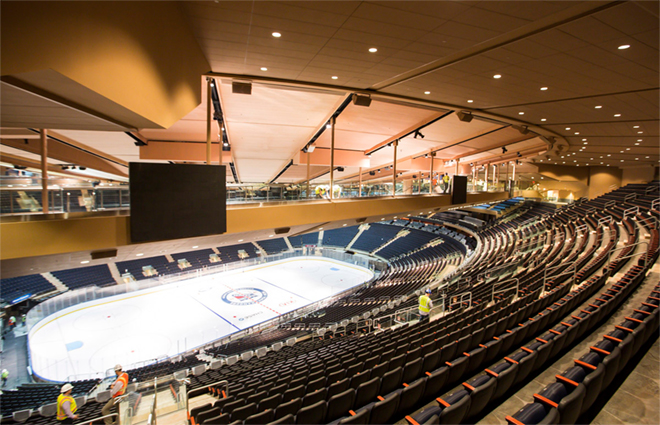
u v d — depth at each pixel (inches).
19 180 254.2
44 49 125.0
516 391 190.9
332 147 511.5
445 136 706.8
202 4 219.6
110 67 156.9
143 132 535.8
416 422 139.5
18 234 250.7
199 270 984.9
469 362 211.5
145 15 185.3
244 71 345.7
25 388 405.7
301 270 1084.5
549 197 1501.0
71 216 277.3
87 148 611.8
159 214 308.2
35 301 694.5
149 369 446.0
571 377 163.9
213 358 461.4
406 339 295.9
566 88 368.8
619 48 259.1
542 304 333.7
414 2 207.5
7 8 116.6
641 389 180.7
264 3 214.1
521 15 219.6
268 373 314.0
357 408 189.8
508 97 421.4
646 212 829.8
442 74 349.1
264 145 677.3
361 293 791.1
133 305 753.0
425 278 801.6
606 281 401.1
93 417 247.4
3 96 154.9
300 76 359.9
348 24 239.6
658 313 232.5
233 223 377.7
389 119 554.9
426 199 676.7
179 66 241.4
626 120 500.7
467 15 221.9
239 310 732.7
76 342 575.5
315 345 444.1
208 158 365.1
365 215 558.3
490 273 511.2
